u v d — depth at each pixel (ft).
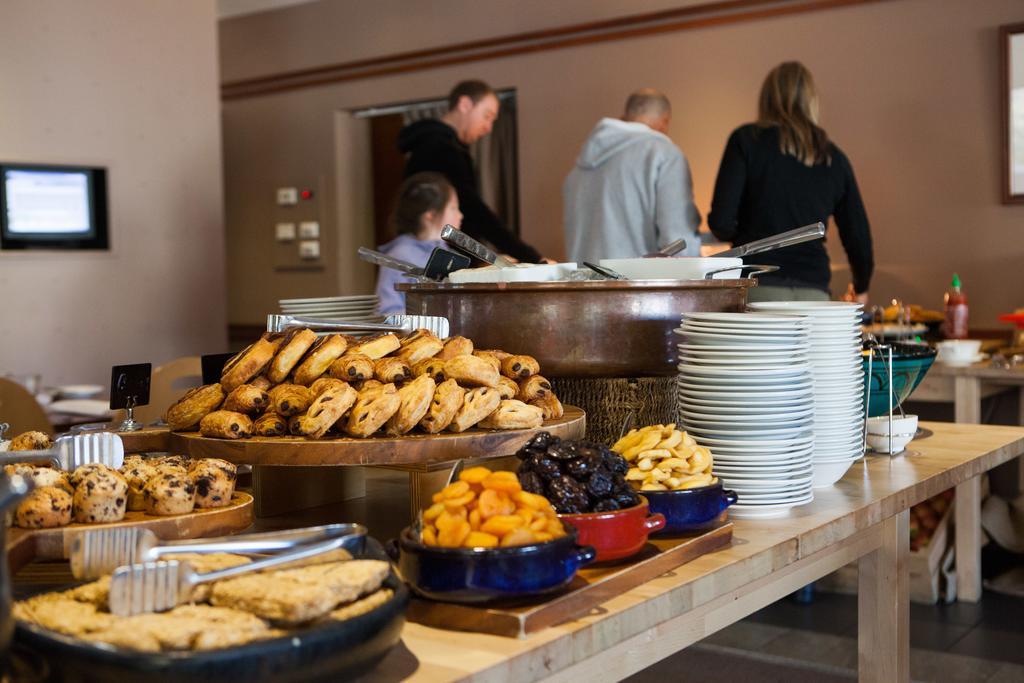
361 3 21.88
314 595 3.01
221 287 19.31
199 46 18.85
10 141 16.51
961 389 12.09
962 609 12.07
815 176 11.80
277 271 23.86
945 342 12.54
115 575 3.08
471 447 4.64
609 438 6.09
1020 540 12.92
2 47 16.38
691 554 4.40
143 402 5.86
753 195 11.93
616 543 3.99
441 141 15.33
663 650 4.26
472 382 4.92
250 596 3.06
